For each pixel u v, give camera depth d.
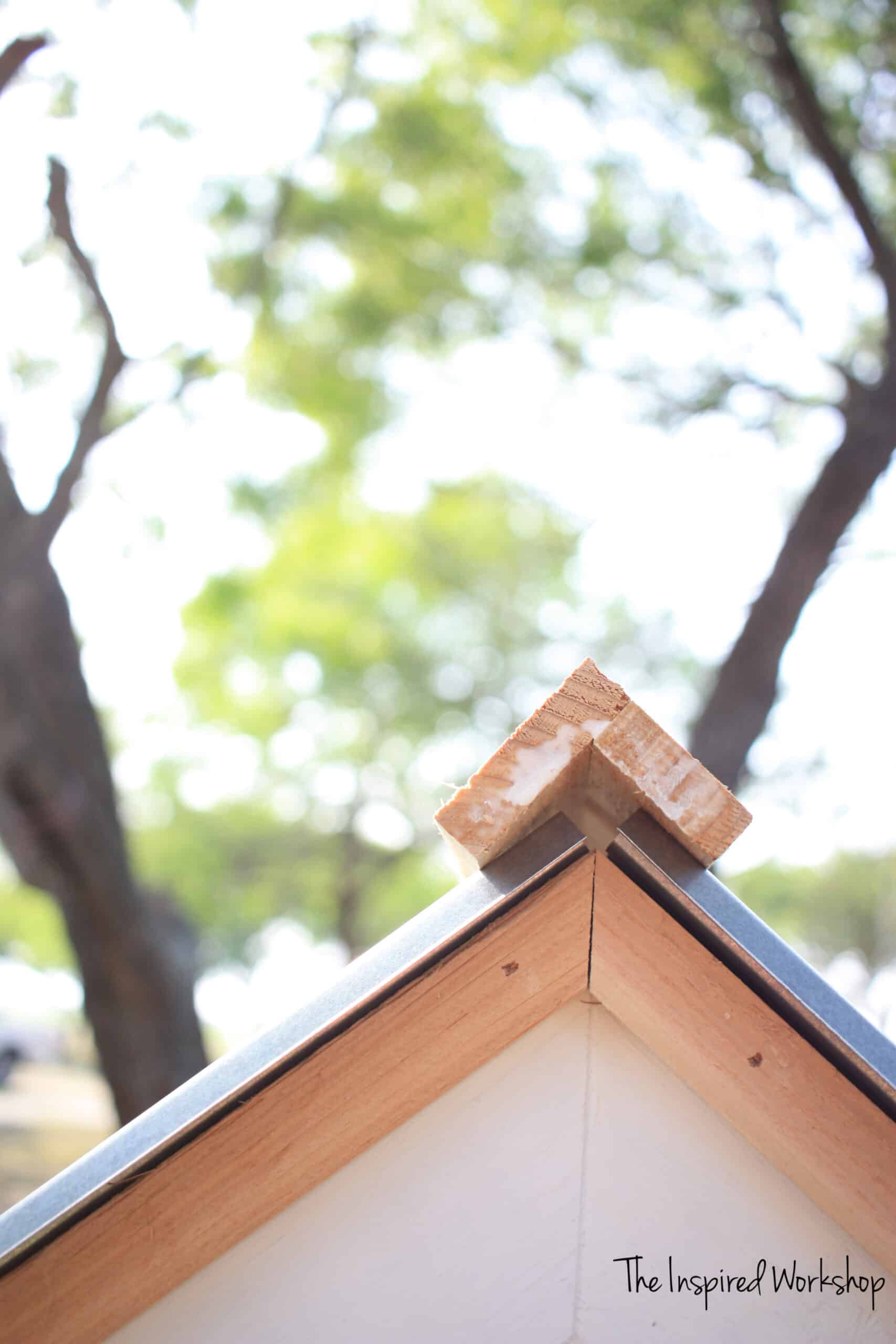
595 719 0.86
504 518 11.76
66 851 4.86
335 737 13.12
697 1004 0.89
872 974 17.77
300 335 7.49
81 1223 0.89
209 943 13.25
